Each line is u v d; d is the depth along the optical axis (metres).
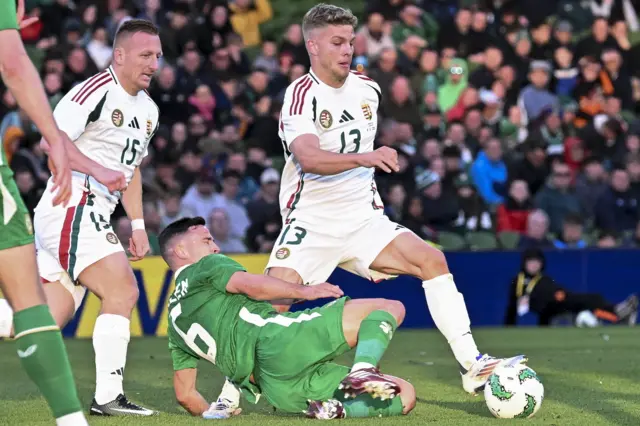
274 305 21.08
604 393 23.88
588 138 55.06
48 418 20.78
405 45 58.31
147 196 46.97
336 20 22.12
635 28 68.75
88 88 22.00
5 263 14.57
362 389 17.67
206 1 57.47
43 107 14.33
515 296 43.53
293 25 58.53
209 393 24.84
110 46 55.03
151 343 38.16
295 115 22.11
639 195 51.03
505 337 39.47
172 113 51.94
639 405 21.78
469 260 43.53
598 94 58.78
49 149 14.42
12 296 14.73
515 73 58.75
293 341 19.14
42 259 22.22
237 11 63.97
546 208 49.69
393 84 53.38
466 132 53.22
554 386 25.22
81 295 22.59
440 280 22.08
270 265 22.70
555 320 43.69
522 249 43.75
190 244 20.62
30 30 56.50
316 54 22.41
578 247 44.69
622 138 55.59
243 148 53.09
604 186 50.69
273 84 55.94
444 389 24.94
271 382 19.45
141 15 57.69
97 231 21.84
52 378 14.55
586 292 43.88
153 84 52.12
